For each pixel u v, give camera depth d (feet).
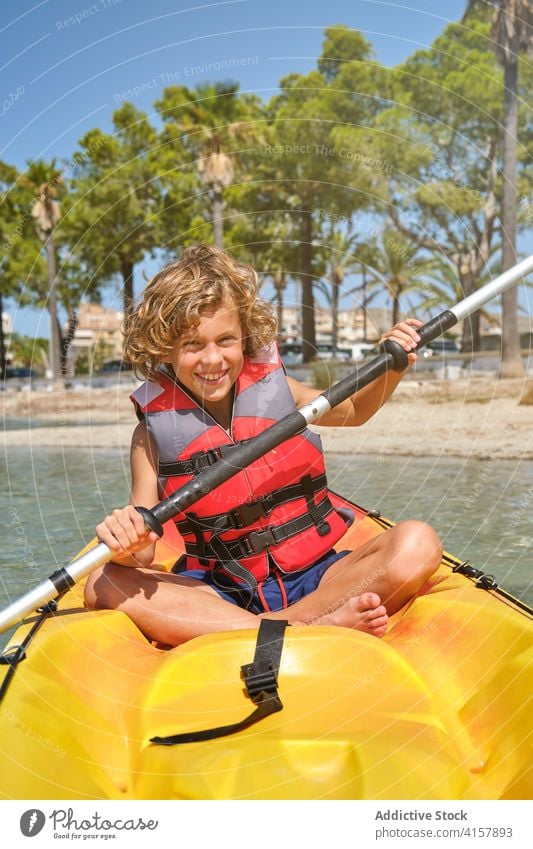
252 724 4.35
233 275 6.25
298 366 27.86
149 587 5.80
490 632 5.13
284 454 6.32
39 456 21.25
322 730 4.22
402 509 12.44
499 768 4.33
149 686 4.70
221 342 6.12
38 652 5.02
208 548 6.28
